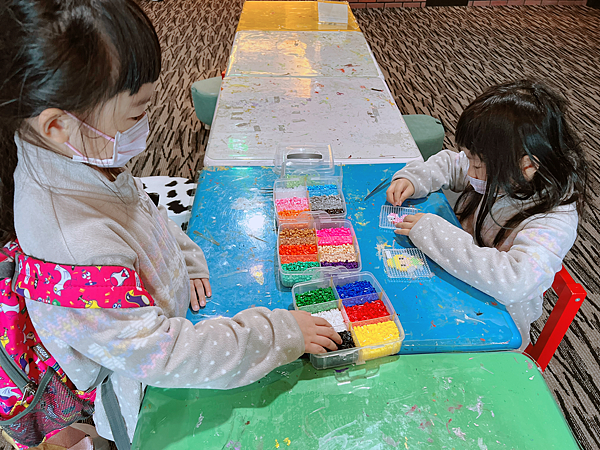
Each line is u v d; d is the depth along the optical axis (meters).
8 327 0.70
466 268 1.05
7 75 0.50
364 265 1.14
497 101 1.04
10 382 0.75
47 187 0.60
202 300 1.02
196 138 3.28
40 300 0.62
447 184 1.46
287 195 1.37
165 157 3.07
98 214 0.66
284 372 0.89
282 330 0.83
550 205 1.08
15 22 0.49
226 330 0.77
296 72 2.21
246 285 1.08
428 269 1.12
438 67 4.45
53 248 0.60
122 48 0.54
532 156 1.02
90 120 0.58
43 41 0.49
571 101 3.85
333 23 2.93
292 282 1.06
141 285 0.69
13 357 0.72
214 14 5.55
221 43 4.78
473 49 4.87
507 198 1.19
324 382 0.87
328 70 2.24
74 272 0.61
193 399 0.84
